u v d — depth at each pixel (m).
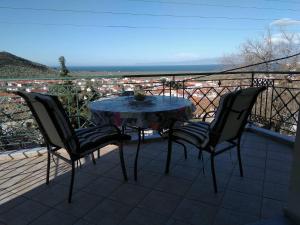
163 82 3.74
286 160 2.65
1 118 3.26
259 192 2.04
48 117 1.86
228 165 2.54
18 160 2.77
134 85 3.77
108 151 2.96
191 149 2.98
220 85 4.05
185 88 3.88
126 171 2.46
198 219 1.73
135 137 3.24
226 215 1.76
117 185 2.20
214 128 1.96
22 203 1.95
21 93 1.95
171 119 2.21
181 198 1.98
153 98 2.73
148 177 2.33
